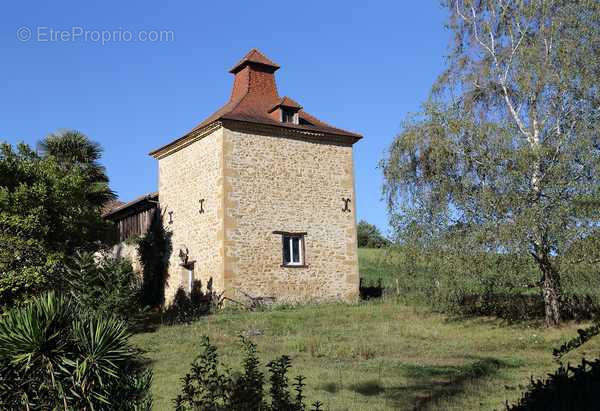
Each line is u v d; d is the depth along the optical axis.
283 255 23.67
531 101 18.61
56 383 6.23
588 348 14.46
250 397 7.44
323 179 25.00
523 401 5.23
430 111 19.70
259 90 26.47
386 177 20.73
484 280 17.53
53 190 18.47
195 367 8.02
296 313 20.97
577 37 18.03
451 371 12.48
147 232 27.95
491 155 17.92
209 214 23.53
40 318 6.45
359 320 19.92
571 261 16.56
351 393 10.63
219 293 22.42
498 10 19.97
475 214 17.92
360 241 55.12
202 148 24.38
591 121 17.50
